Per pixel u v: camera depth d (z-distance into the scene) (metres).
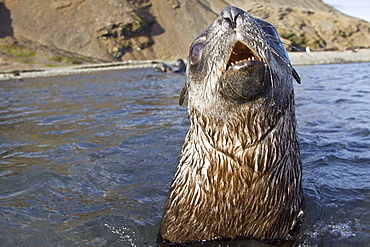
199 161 0.72
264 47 0.60
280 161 0.71
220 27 0.60
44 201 0.99
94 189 1.06
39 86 4.36
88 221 0.88
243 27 0.58
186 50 14.36
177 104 2.34
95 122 1.88
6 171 1.21
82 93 3.25
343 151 1.27
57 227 0.86
